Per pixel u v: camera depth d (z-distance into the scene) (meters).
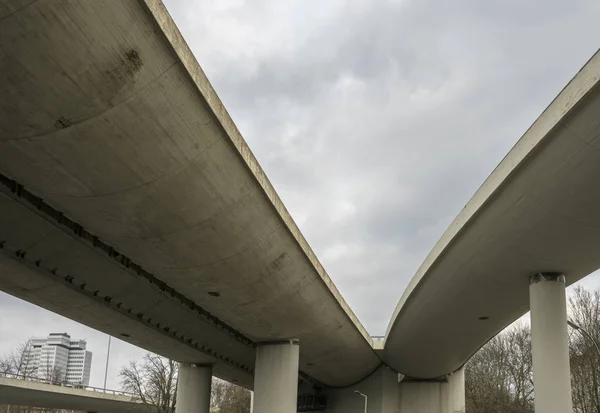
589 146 16.53
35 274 20.59
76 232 18.72
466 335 39.00
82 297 23.45
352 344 43.03
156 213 17.28
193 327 30.89
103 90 12.47
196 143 15.41
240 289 24.72
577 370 54.72
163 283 24.22
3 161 14.62
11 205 16.44
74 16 10.85
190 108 14.38
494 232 22.39
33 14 10.50
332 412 60.12
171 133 14.54
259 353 34.03
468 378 80.50
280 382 33.28
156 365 58.56
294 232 23.58
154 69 12.80
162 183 15.95
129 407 57.06
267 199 20.02
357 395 58.25
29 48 11.07
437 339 40.56
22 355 79.12
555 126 16.52
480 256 24.73
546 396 22.45
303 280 27.47
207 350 36.34
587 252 22.16
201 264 21.42
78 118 12.95
